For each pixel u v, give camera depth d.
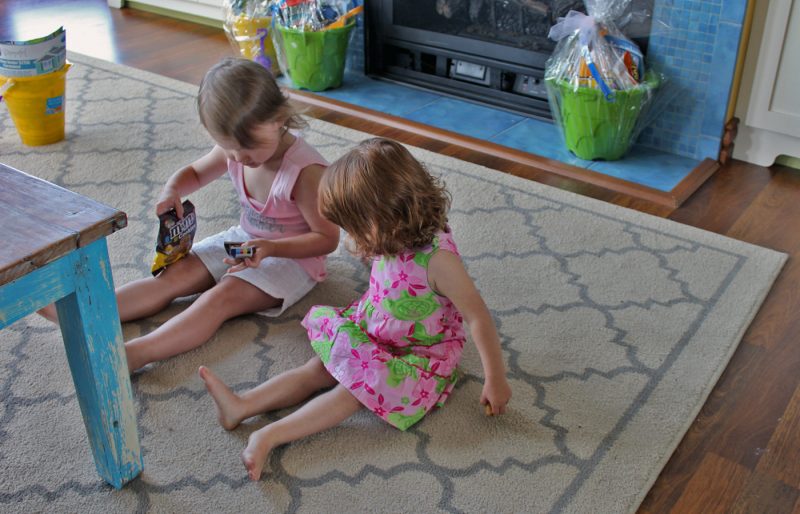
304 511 1.23
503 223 2.00
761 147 2.30
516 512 1.23
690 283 1.77
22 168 2.23
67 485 1.26
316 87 2.80
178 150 2.36
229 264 1.52
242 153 1.48
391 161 1.30
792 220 2.04
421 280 1.35
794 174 2.27
